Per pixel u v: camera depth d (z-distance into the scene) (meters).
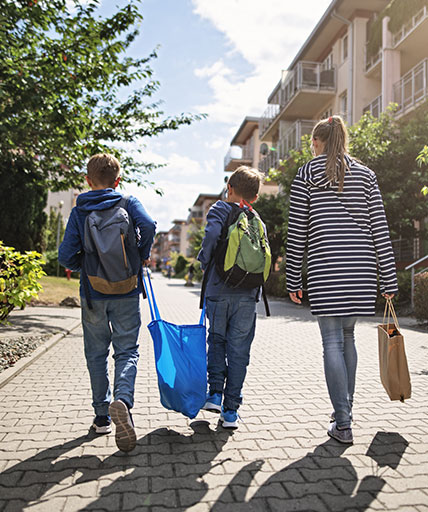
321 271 2.90
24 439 2.91
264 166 32.16
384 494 2.21
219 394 3.17
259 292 3.28
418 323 9.34
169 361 3.05
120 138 10.33
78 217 2.88
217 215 3.16
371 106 20.06
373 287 2.90
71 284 19.05
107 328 2.99
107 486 2.28
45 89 7.10
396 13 18.14
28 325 8.08
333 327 2.95
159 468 2.50
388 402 3.85
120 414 2.57
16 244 13.47
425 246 16.39
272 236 24.64
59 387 4.25
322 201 2.98
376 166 14.02
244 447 2.81
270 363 5.59
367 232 2.97
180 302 16.81
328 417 3.41
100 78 8.36
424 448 2.79
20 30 7.73
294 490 2.25
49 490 2.23
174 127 10.69
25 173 11.44
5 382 4.36
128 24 8.13
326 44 25.33
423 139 14.00
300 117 27.86
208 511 2.05
